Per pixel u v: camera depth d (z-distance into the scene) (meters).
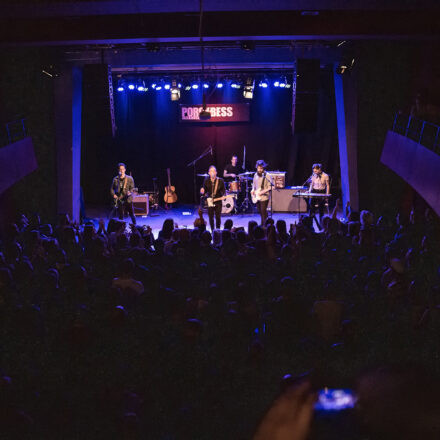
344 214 12.86
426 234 7.73
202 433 3.54
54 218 12.38
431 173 8.96
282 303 4.82
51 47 11.68
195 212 15.28
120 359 4.24
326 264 6.25
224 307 5.06
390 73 11.57
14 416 3.36
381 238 8.10
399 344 4.38
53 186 12.30
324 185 12.26
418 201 11.81
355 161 12.18
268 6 8.52
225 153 16.50
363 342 4.44
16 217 11.79
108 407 3.63
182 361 4.22
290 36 9.80
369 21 9.51
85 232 7.35
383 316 4.88
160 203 16.62
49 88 11.98
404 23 9.47
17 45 10.05
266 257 6.42
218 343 4.58
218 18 9.80
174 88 14.39
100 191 16.80
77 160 12.70
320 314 4.71
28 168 11.27
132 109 16.28
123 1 7.94
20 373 4.04
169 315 4.96
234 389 3.99
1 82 11.72
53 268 6.07
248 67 13.16
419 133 11.13
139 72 14.41
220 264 6.43
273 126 16.23
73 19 9.77
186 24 9.84
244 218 14.21
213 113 16.03
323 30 9.64
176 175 16.72
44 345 4.42
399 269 5.24
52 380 3.97
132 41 10.08
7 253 6.88
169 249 7.32
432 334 4.50
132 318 4.82
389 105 11.70
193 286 5.71
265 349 4.39
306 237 7.59
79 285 5.34
